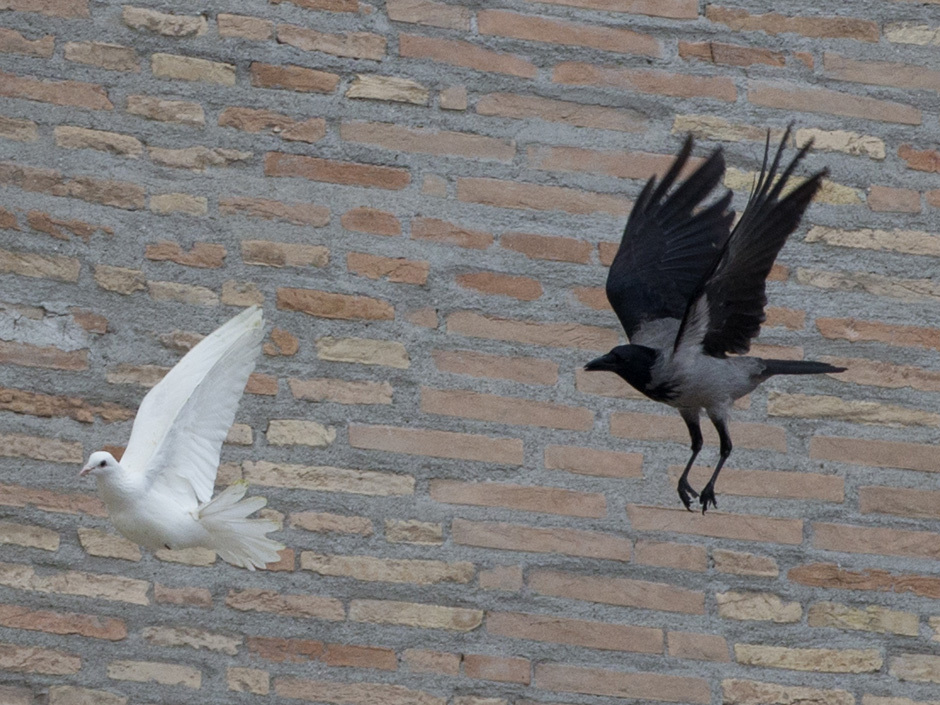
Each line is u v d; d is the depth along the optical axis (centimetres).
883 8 866
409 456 778
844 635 781
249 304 788
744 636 775
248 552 591
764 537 788
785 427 803
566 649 764
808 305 821
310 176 808
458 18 838
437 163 819
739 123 844
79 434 759
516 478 781
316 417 777
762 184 643
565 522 779
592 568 775
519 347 798
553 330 802
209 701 737
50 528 746
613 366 668
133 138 798
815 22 861
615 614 771
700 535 784
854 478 800
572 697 759
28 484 749
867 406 809
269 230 798
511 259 810
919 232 838
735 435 800
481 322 800
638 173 831
